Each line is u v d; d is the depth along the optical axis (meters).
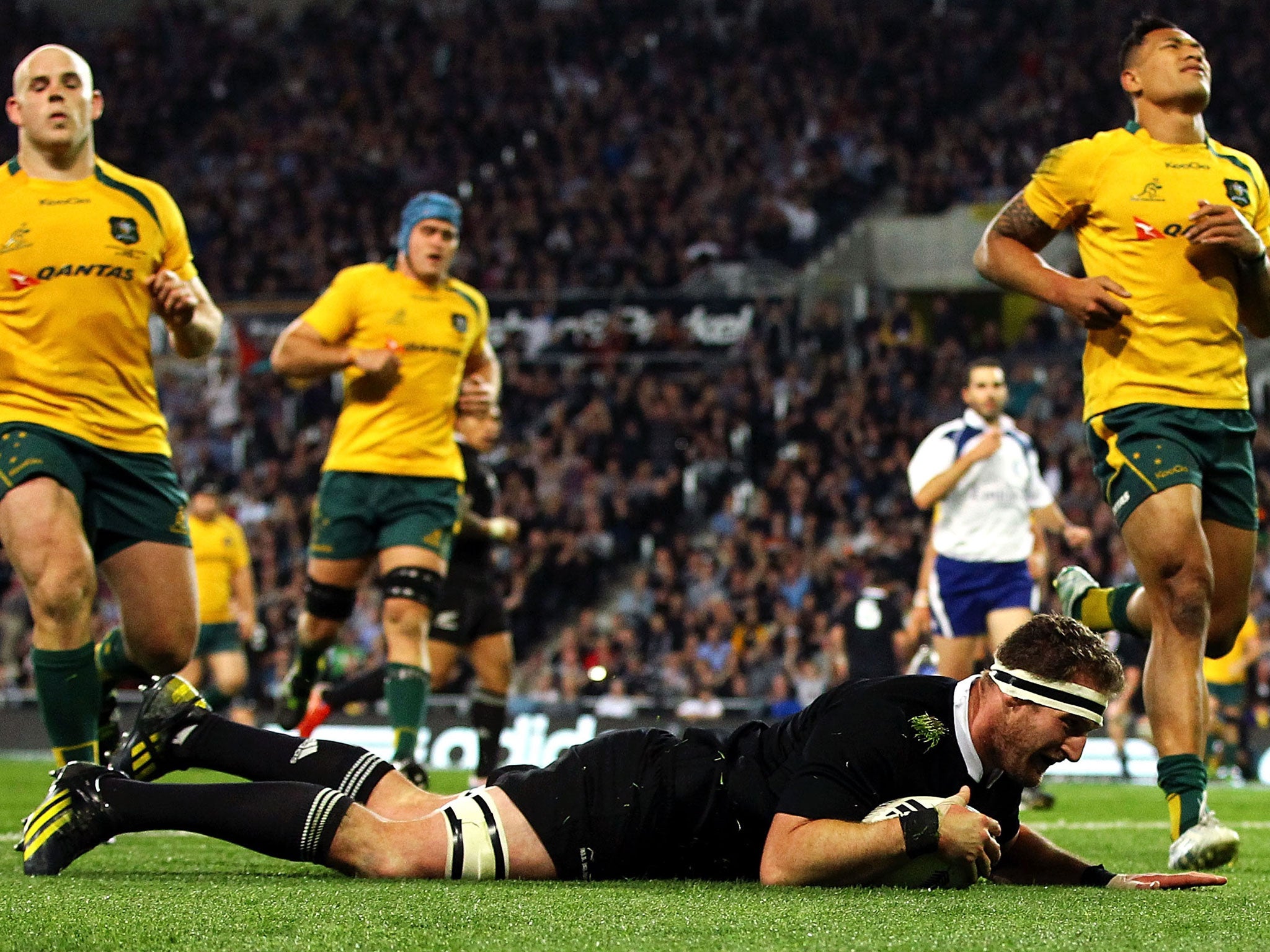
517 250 93.81
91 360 18.20
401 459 26.86
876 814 12.37
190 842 20.14
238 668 44.47
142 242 18.75
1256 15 96.81
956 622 30.66
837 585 65.81
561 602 71.88
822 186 93.69
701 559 70.56
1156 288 18.06
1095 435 18.58
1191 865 16.69
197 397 86.81
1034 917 11.19
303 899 11.86
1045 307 86.56
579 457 79.62
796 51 103.88
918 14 105.75
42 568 17.11
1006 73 100.88
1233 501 18.27
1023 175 91.62
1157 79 18.55
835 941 9.88
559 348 84.75
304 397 84.44
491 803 13.48
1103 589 20.09
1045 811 31.66
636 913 11.08
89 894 12.38
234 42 115.50
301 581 72.56
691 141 99.69
